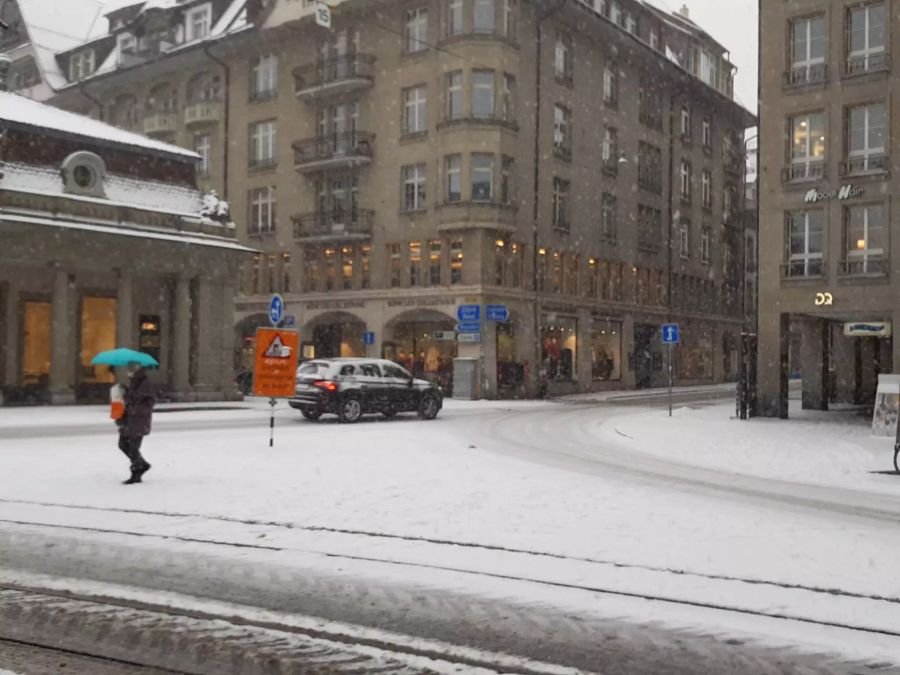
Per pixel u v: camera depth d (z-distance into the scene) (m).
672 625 6.07
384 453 16.19
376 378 25.69
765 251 28.25
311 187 45.56
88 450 16.34
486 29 39.88
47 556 8.03
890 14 26.31
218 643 5.69
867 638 5.83
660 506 10.77
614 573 7.41
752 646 5.66
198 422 24.59
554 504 10.73
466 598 6.68
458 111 39.91
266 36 46.47
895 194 25.92
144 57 52.56
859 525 9.93
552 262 43.62
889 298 25.98
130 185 33.16
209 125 49.75
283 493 11.42
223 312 35.53
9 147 30.06
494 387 39.62
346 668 5.25
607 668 5.28
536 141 42.34
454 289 39.69
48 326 32.38
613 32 46.62
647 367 52.06
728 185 61.22
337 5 42.47
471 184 39.41
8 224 28.67
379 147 42.81
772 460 17.38
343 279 44.41
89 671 5.21
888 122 26.20
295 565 7.68
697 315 56.31
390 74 42.44
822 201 27.19
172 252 33.59
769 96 28.33
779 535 9.02
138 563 7.77
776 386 28.06
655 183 52.44
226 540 8.65
